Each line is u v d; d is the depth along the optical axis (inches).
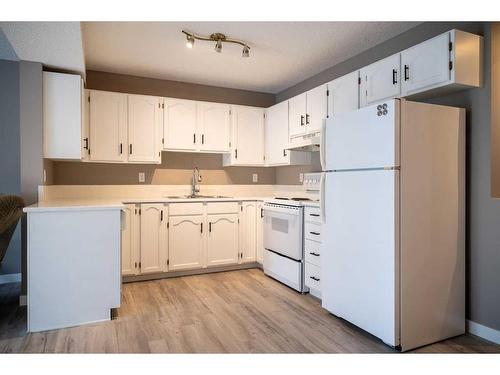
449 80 91.2
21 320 103.2
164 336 92.7
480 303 95.3
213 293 129.2
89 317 101.0
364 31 117.2
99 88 156.1
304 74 161.9
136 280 144.6
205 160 179.3
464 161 97.0
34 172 117.5
